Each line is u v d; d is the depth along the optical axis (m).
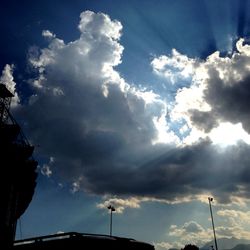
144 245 11.14
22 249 10.80
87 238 10.70
